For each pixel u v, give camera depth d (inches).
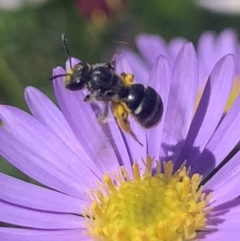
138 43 2.1
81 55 2.6
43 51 2.6
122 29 2.5
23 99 2.3
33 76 2.6
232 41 2.2
